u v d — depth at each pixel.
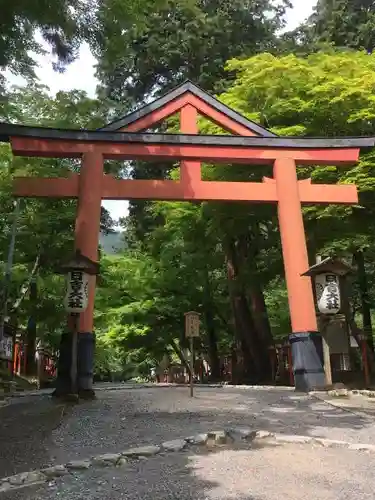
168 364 34.69
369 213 14.78
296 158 13.38
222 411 9.09
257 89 15.73
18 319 21.59
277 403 10.19
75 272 10.88
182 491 4.89
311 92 14.52
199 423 7.90
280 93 15.52
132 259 23.27
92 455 6.11
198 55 21.86
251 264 18.98
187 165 13.01
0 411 9.40
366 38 20.83
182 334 24.22
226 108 13.45
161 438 6.90
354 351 15.88
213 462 5.84
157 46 22.09
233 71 21.62
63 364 11.16
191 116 13.38
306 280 12.67
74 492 4.93
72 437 7.10
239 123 13.53
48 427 7.76
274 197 13.22
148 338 25.02
